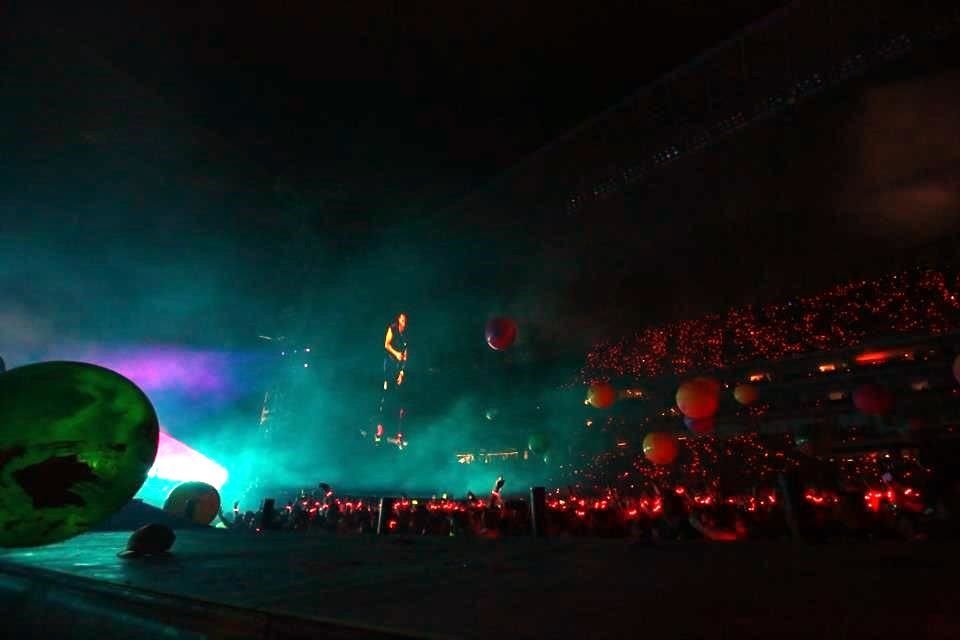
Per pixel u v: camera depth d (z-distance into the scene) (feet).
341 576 7.99
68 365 7.31
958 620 4.91
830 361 49.90
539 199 44.57
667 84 33.04
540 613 5.30
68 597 6.82
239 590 6.45
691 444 52.16
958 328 42.96
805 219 43.11
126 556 9.84
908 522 16.44
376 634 4.56
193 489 21.04
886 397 26.13
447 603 5.80
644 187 40.14
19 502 6.40
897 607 5.51
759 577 7.66
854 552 10.62
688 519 19.16
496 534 23.06
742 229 46.98
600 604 5.78
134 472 7.34
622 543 14.30
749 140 34.35
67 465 6.64
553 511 24.18
